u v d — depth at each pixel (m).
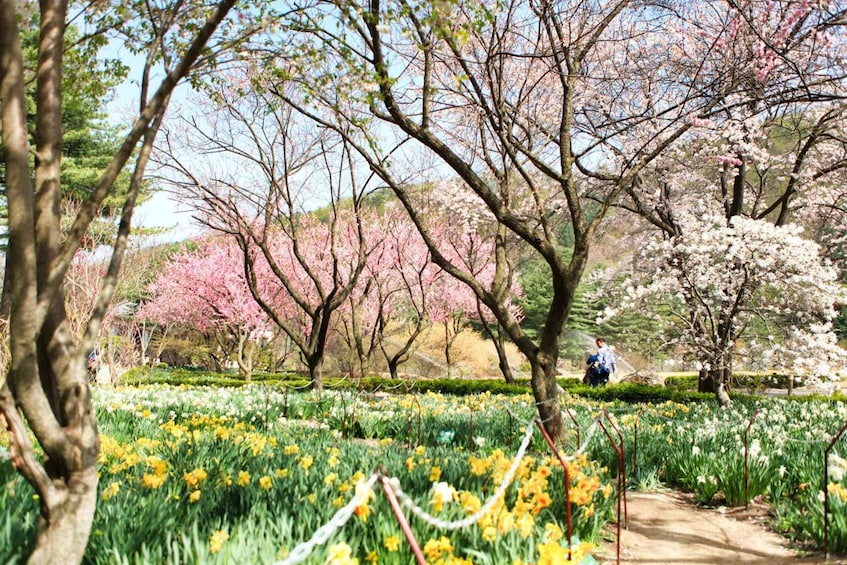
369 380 19.62
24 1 4.49
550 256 9.08
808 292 13.21
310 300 25.75
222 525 3.94
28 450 2.96
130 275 19.19
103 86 6.30
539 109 14.20
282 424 9.70
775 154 17.78
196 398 12.09
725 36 12.16
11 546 3.25
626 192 16.64
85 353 3.21
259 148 15.89
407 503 2.95
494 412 11.51
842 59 11.59
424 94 8.84
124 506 4.01
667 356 15.84
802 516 5.61
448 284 27.89
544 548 3.15
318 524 3.87
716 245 13.15
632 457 7.94
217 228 16.56
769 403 14.27
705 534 5.81
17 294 2.95
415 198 20.05
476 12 6.82
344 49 6.63
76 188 25.98
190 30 5.93
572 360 40.66
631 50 13.85
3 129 3.08
